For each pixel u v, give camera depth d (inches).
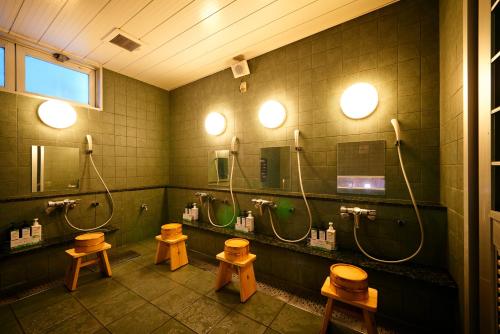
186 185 120.3
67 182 90.3
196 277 76.4
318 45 75.7
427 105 59.1
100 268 80.0
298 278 69.5
